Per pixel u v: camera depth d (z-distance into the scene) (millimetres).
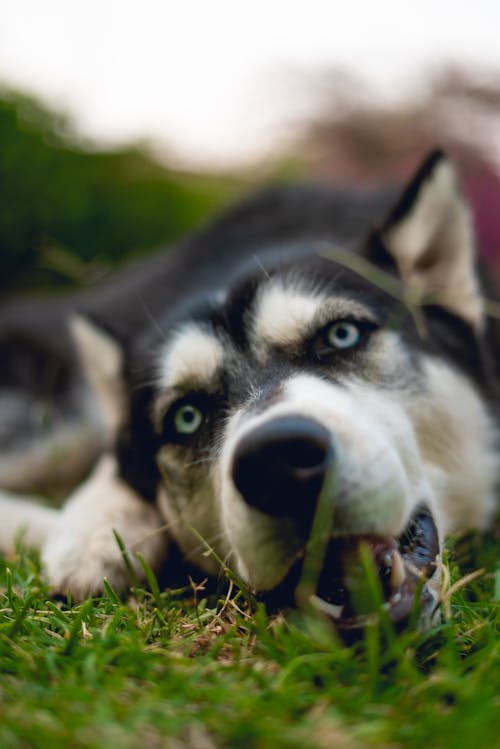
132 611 363
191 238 742
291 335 409
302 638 319
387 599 334
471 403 458
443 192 477
